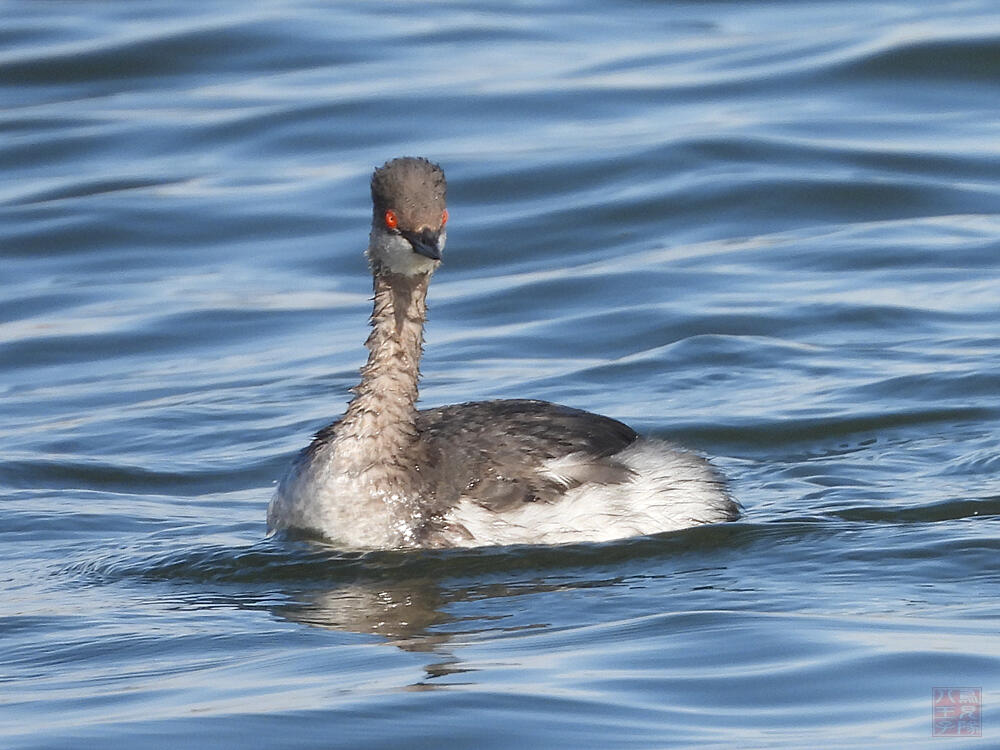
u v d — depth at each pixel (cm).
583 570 1231
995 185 2245
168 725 921
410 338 1306
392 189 1290
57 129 2586
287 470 1358
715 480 1359
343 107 2581
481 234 2183
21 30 2997
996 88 2558
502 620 1117
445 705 938
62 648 1084
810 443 1544
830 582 1173
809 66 2656
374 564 1252
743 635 1048
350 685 983
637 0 3131
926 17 2838
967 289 1916
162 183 2384
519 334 1862
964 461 1465
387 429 1296
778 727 902
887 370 1689
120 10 3122
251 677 1006
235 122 2559
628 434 1372
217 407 1695
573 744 884
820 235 2122
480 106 2570
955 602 1115
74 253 2186
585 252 2133
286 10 3077
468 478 1291
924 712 915
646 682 973
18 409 1722
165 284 2086
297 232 2223
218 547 1297
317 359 1830
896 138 2402
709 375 1714
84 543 1348
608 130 2464
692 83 2634
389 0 3167
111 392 1761
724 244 2120
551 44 2888
